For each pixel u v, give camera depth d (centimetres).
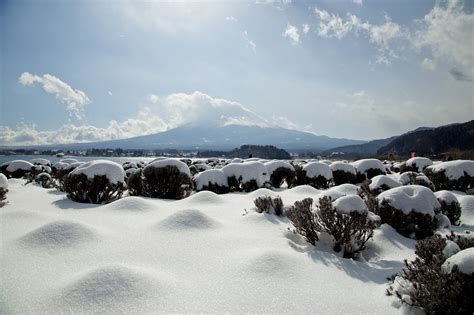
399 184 837
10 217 541
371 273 390
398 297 313
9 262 366
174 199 913
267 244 471
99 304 283
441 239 378
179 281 337
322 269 387
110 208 657
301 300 309
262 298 308
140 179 952
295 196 929
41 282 328
